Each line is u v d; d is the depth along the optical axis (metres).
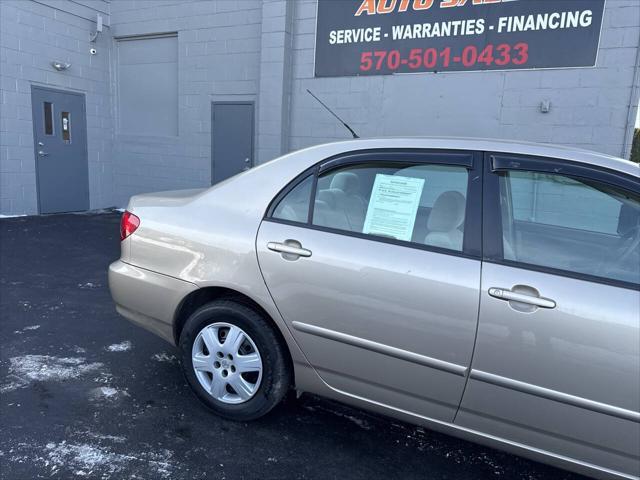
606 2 5.47
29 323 3.74
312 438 2.42
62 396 2.68
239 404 2.45
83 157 9.39
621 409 1.68
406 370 2.04
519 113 6.09
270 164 2.49
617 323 1.69
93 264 5.59
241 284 2.34
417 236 2.09
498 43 6.06
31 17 8.13
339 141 2.40
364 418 2.64
